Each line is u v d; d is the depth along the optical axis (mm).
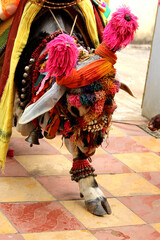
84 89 2861
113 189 3777
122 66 7895
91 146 3129
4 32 3711
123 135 5047
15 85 3445
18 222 3094
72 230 3092
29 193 3516
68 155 4336
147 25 9172
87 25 3420
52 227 3094
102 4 3707
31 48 3338
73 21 3451
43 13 3400
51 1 3324
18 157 4141
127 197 3672
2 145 3469
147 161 4441
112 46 2871
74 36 3332
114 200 3592
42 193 3545
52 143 4574
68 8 3361
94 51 3062
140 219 3357
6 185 3586
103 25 3639
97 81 2898
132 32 2854
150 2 9102
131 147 4742
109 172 4082
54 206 3373
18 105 3525
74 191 3650
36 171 3910
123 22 2793
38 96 3141
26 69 3271
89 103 2871
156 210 3520
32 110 2947
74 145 3227
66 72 2744
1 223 3051
